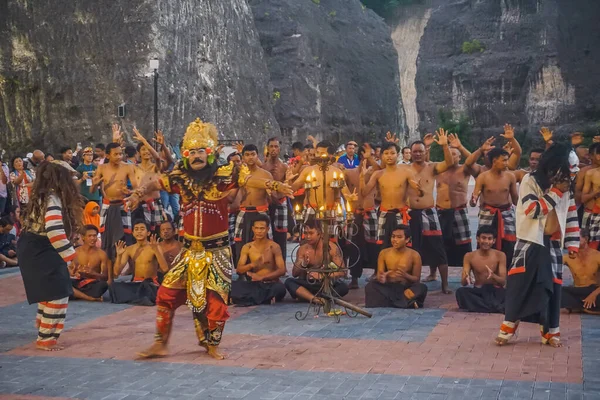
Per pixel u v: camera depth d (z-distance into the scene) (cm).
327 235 904
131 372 670
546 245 732
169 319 723
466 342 769
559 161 716
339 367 678
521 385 614
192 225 711
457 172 1161
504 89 5250
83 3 3359
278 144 1259
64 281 766
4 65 3375
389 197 1094
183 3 3550
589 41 5138
